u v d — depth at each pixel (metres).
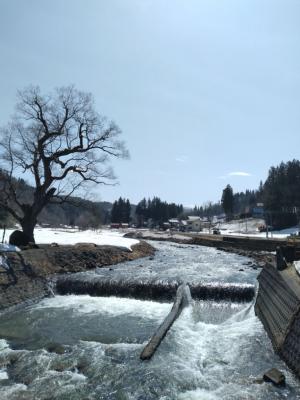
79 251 25.30
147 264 26.34
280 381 9.14
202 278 20.11
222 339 12.41
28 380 9.73
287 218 91.25
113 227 126.44
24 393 9.05
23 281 18.45
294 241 35.97
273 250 38.00
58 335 13.04
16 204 31.31
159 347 11.72
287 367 10.10
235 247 42.09
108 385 9.46
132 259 28.92
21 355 11.25
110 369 10.30
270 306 13.46
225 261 28.55
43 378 9.82
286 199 100.19
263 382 9.32
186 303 16.78
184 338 12.51
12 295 16.84
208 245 47.72
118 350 11.65
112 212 150.75
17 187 29.14
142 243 38.00
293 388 9.02
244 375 9.84
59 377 9.88
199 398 8.75
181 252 36.88
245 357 10.91
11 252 21.23
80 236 42.81
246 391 8.95
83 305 16.94
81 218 82.69
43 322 14.43
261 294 15.53
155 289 18.48
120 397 8.89
